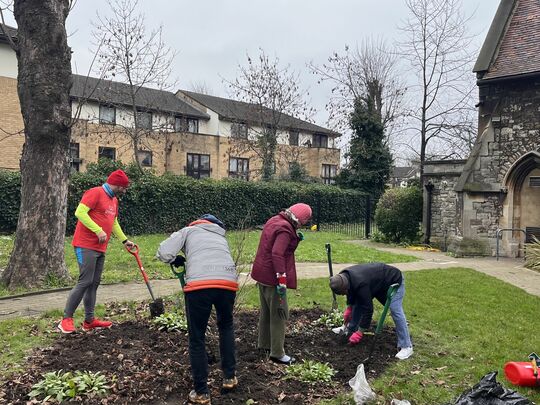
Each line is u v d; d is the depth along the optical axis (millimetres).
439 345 5578
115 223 5949
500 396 3680
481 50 15047
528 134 13891
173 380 4246
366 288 5047
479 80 14617
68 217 15930
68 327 5496
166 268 10281
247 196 21391
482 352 5352
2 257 11148
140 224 17609
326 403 3990
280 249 4562
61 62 8234
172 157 33406
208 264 3996
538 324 6578
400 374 4660
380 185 28500
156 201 17984
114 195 5910
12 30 21500
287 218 4730
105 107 29562
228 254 4191
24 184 8289
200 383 3855
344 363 4863
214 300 3916
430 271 10961
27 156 8273
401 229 17672
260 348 5000
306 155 38656
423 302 7691
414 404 4066
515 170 14125
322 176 39844
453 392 4297
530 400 3979
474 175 14812
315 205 24328
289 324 6051
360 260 12586
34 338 5414
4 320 6133
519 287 9469
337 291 4957
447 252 15531
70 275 8734
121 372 4367
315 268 11062
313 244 15883
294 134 37906
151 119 31625
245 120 32812
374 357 5066
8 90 21766
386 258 13172
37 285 8039
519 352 5367
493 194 14570
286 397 4051
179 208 18797
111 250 12789
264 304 4910
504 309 7391
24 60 8156
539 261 11898
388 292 4938
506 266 12453
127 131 25078
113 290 8125
